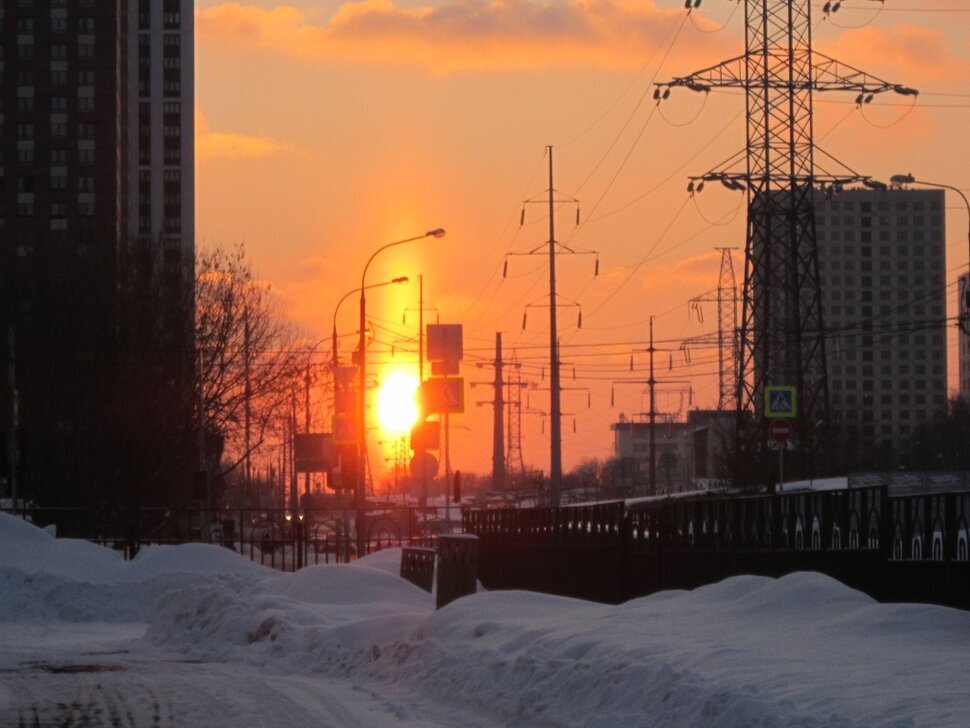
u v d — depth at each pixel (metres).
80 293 73.94
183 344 75.12
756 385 73.00
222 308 77.50
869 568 22.67
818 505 25.00
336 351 66.19
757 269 73.38
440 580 27.73
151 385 73.69
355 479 57.09
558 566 40.25
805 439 72.50
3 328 75.44
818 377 89.06
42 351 73.06
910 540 21.41
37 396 72.38
